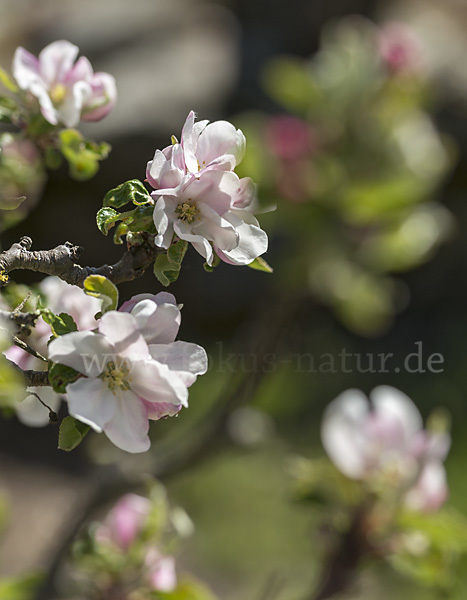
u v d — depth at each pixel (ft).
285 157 4.69
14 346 2.60
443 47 12.37
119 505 3.16
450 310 12.39
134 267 2.46
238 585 7.95
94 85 2.93
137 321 2.40
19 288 2.66
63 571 3.25
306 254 4.85
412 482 3.26
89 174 2.97
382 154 4.98
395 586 7.02
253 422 4.00
